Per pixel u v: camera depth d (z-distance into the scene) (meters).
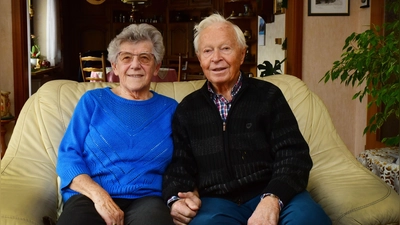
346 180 1.94
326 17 4.32
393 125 3.83
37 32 7.76
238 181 1.87
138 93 2.05
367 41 2.59
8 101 4.01
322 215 1.69
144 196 1.90
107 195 1.78
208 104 1.99
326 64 4.36
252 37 7.20
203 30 2.02
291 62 4.36
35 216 1.67
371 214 1.68
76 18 9.20
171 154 1.99
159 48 2.06
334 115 4.41
